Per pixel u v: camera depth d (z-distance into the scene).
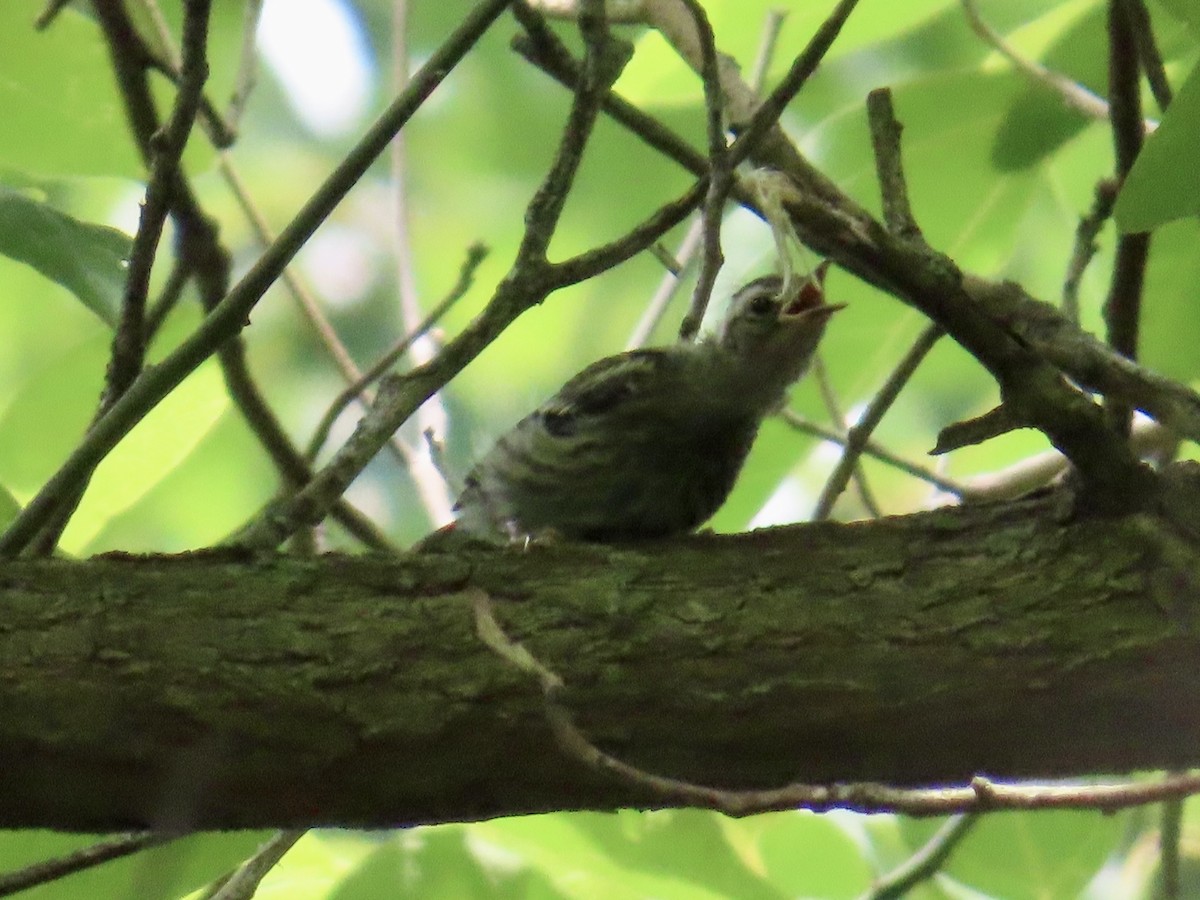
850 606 6.86
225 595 6.81
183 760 6.57
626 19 10.12
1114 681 6.64
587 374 10.07
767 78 10.78
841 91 14.86
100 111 9.68
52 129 9.66
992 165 10.13
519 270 7.14
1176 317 9.76
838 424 10.72
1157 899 9.89
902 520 7.15
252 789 6.66
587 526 10.05
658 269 15.71
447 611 6.85
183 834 6.89
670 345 10.13
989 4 13.81
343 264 17.70
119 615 6.70
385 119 6.96
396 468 16.48
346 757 6.62
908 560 6.97
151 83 9.73
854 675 6.73
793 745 6.78
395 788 6.73
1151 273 9.66
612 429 9.84
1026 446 12.08
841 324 11.00
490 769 6.72
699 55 9.41
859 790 5.76
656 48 10.41
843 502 14.58
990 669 6.69
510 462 10.01
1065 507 6.96
